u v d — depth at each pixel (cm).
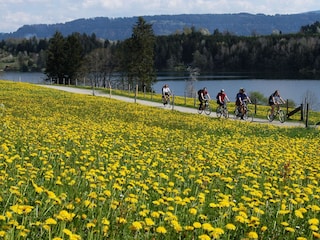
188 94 10088
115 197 731
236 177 988
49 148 1205
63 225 561
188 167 1071
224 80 15788
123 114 2977
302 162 1273
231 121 3066
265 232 652
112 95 5553
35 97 3950
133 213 676
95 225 594
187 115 3350
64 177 860
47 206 673
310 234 636
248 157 1325
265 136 2261
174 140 1761
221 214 670
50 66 12431
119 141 1536
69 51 12319
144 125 2319
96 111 3055
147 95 6078
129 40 11056
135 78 11088
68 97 4216
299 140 1948
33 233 564
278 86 13225
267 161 1200
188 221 665
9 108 2792
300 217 675
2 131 1559
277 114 3469
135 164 1100
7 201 647
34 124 1891
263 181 995
